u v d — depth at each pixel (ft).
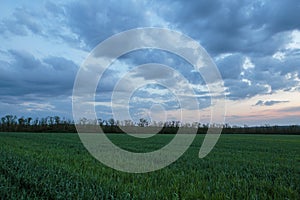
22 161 46.83
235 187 32.83
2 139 122.62
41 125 278.05
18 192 28.30
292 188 32.73
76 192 27.81
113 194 28.53
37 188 29.53
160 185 32.48
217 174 40.96
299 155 74.49
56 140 120.37
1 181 31.96
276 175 42.19
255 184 34.71
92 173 37.86
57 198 26.18
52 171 38.40
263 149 93.91
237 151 84.38
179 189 30.94
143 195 27.09
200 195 28.12
